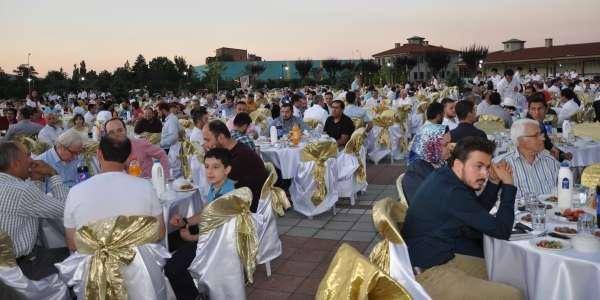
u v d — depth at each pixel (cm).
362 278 182
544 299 255
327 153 601
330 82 4231
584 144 600
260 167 434
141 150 524
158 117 1138
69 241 292
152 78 3422
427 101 1341
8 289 296
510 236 281
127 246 283
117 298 280
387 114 974
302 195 613
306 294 404
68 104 2648
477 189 287
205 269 332
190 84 3356
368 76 3488
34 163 382
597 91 1889
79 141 461
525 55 4766
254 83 4047
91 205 280
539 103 576
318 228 578
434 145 398
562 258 248
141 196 292
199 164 684
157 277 296
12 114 1337
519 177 393
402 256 263
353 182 671
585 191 365
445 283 271
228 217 332
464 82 2633
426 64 4928
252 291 412
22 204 318
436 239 290
